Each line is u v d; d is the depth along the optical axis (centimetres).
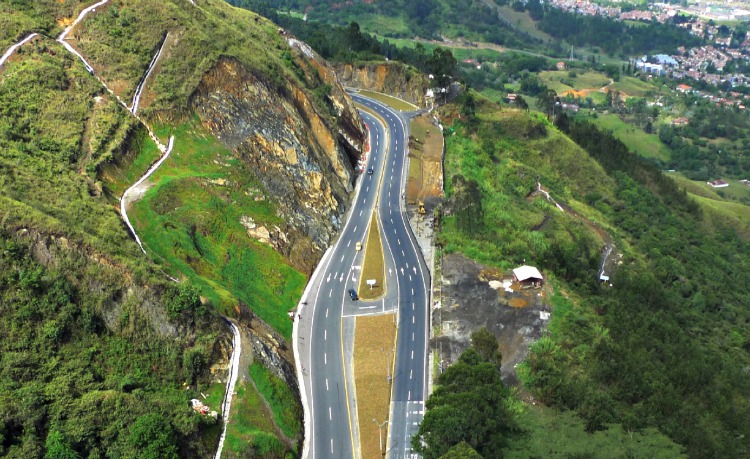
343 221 9619
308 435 6278
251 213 8200
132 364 5788
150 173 7850
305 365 7069
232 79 9094
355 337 7481
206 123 8669
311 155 9500
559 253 9325
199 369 5950
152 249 6894
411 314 7881
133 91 8475
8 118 7269
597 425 6328
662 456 5994
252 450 5603
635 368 7281
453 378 6200
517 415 6438
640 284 9806
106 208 6725
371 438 6266
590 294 8875
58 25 8894
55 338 5566
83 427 5038
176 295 6059
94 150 7419
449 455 5247
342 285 8288
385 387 6844
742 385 8088
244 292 7400
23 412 4947
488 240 9456
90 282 5922
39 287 5703
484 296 8262
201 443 5472
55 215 6194
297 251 8444
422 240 9281
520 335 7656
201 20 9812
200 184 7988
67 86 7975
